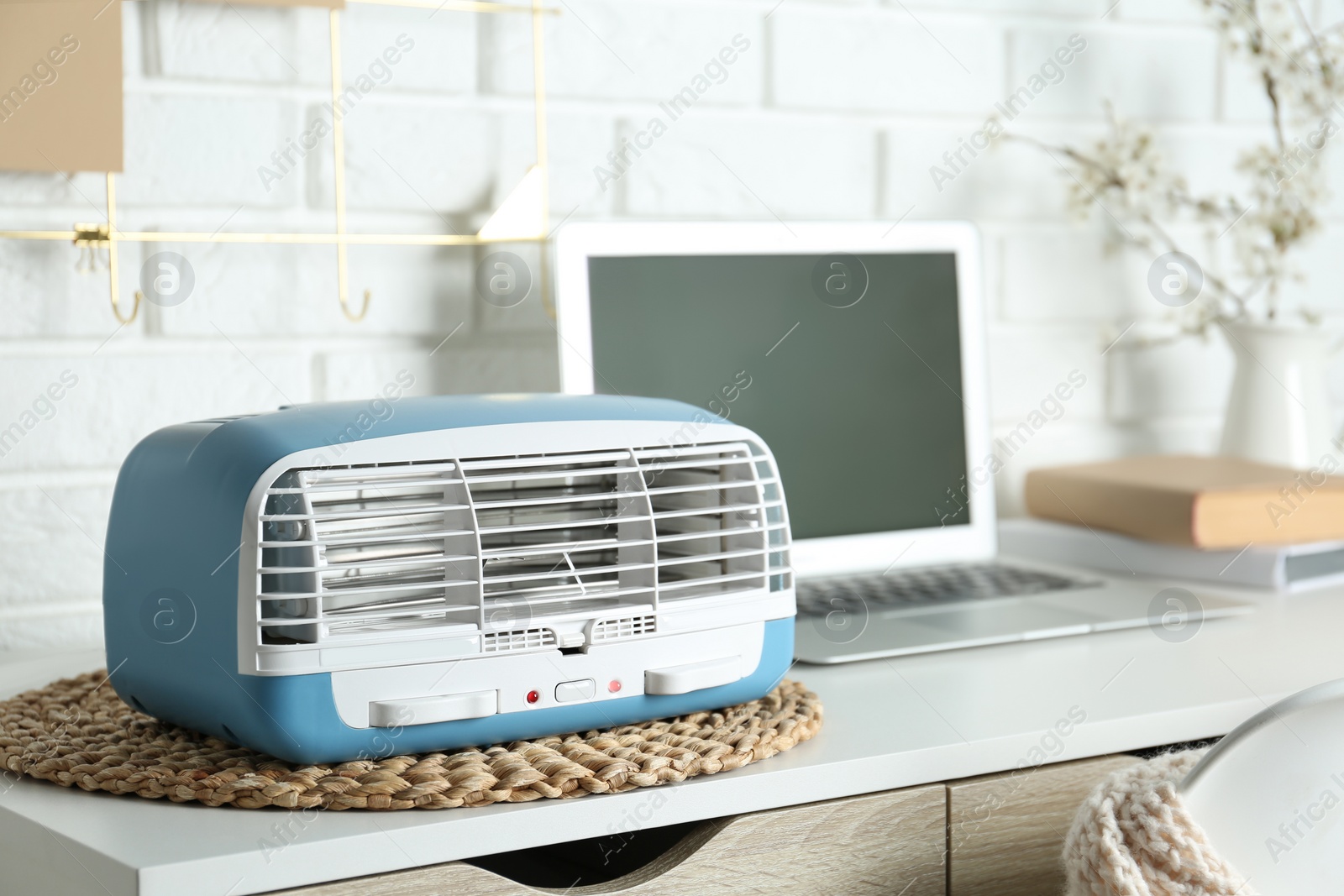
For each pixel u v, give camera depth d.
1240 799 0.58
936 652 0.91
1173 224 1.42
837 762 0.67
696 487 0.71
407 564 0.62
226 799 0.59
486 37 1.08
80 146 0.93
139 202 0.97
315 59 1.02
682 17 1.16
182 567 0.63
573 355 0.96
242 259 1.01
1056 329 1.37
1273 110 1.46
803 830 0.66
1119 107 1.38
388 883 0.57
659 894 0.63
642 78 1.15
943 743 0.70
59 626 0.97
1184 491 1.13
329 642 0.60
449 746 0.64
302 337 1.03
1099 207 1.38
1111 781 0.64
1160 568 1.17
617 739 0.67
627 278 0.99
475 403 0.70
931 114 1.28
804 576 1.05
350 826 0.57
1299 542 1.16
